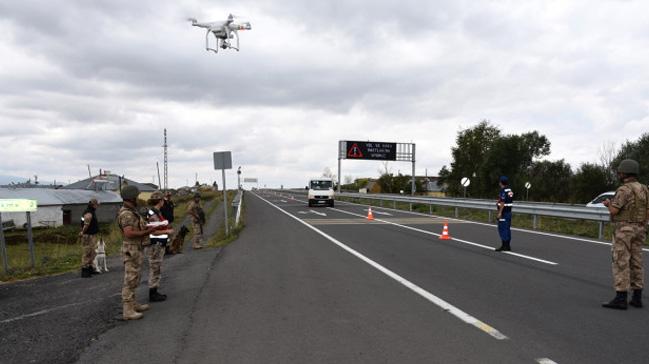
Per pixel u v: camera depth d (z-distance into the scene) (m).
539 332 5.35
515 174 62.31
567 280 8.30
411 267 9.75
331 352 4.78
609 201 6.45
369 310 6.40
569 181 52.81
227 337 5.34
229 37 26.92
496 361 4.46
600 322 5.71
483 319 5.89
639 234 6.30
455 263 10.20
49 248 21.00
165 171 71.81
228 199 58.66
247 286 8.12
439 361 4.48
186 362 4.59
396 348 4.87
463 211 27.56
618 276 6.33
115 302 7.37
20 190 39.59
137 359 4.71
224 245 14.30
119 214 6.31
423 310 6.36
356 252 12.03
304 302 6.90
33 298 8.08
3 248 11.66
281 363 4.50
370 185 96.62
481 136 81.81
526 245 13.09
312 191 36.53
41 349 5.15
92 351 5.00
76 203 40.47
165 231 7.29
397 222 21.48
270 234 16.89
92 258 10.50
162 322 6.06
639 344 4.91
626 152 41.78
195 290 7.95
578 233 16.11
